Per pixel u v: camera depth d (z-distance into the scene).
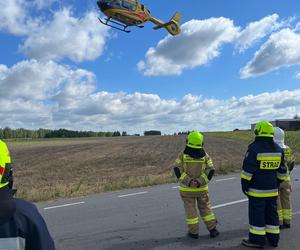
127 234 7.70
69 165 26.83
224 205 10.30
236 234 7.53
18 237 2.30
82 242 7.25
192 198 7.34
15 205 2.29
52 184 16.70
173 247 6.82
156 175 18.30
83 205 10.93
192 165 7.23
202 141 7.30
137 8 27.17
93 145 57.97
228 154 32.47
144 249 6.76
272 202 6.66
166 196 12.00
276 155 6.53
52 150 47.50
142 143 57.62
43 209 10.54
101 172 21.55
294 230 7.66
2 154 2.22
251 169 6.46
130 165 25.20
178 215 9.22
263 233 6.57
